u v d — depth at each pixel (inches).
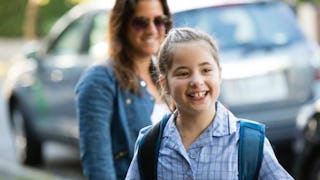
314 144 368.2
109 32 199.3
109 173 191.3
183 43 147.4
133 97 195.3
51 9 1280.8
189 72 147.4
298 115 396.5
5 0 1451.8
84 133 193.5
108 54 198.8
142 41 197.9
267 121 394.6
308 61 404.8
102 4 436.8
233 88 390.9
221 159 146.4
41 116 473.1
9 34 1454.2
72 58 445.7
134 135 194.9
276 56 400.2
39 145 484.1
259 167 146.7
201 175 146.6
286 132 397.1
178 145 148.3
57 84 456.8
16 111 496.7
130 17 198.8
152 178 151.3
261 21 410.9
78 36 444.8
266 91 395.2
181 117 149.3
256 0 415.5
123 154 195.0
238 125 148.0
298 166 377.1
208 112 148.1
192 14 387.5
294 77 400.2
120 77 194.7
